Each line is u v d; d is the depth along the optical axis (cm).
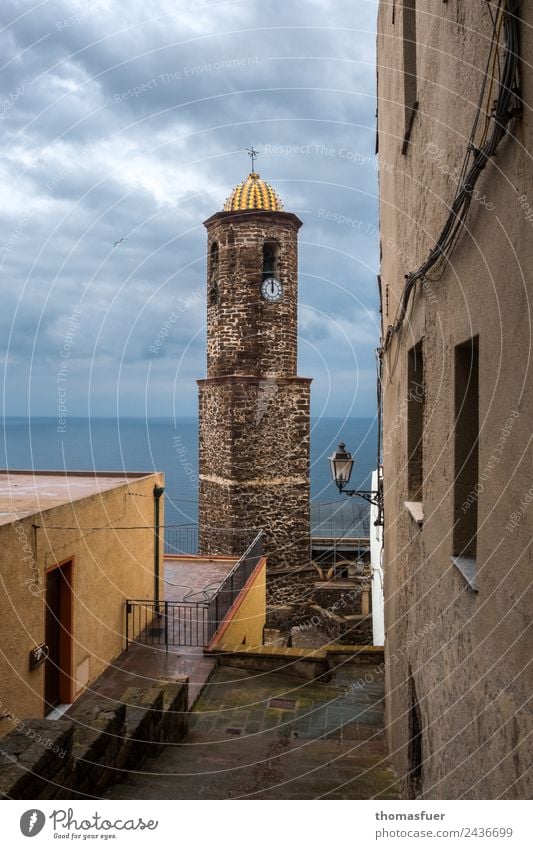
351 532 2778
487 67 271
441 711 372
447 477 362
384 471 829
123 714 550
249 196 1948
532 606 220
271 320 1925
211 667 927
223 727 762
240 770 600
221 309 1930
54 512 739
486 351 279
